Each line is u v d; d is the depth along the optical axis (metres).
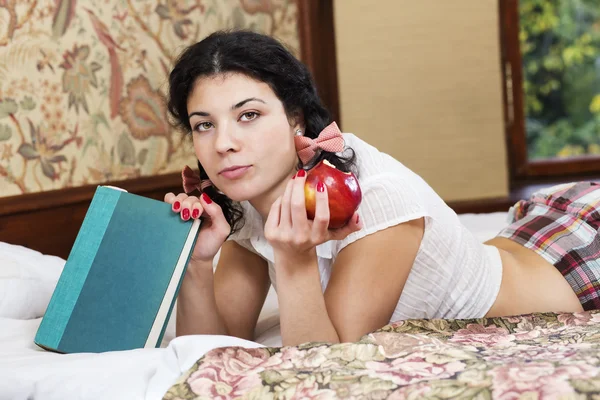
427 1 3.70
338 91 3.78
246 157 1.29
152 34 2.83
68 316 1.29
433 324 1.26
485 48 3.73
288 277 1.25
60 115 2.40
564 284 1.54
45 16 2.36
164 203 1.38
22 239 2.22
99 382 1.12
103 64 2.59
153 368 1.12
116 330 1.31
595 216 1.61
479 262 1.49
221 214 1.42
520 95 3.90
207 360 1.05
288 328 1.26
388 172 1.38
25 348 1.38
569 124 3.98
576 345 1.10
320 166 1.20
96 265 1.31
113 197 1.33
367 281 1.30
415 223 1.37
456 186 3.78
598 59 3.93
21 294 1.72
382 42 3.72
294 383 1.00
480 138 3.76
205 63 1.30
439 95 3.74
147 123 2.79
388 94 3.74
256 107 1.29
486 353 1.09
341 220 1.19
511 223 1.91
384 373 0.99
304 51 3.72
